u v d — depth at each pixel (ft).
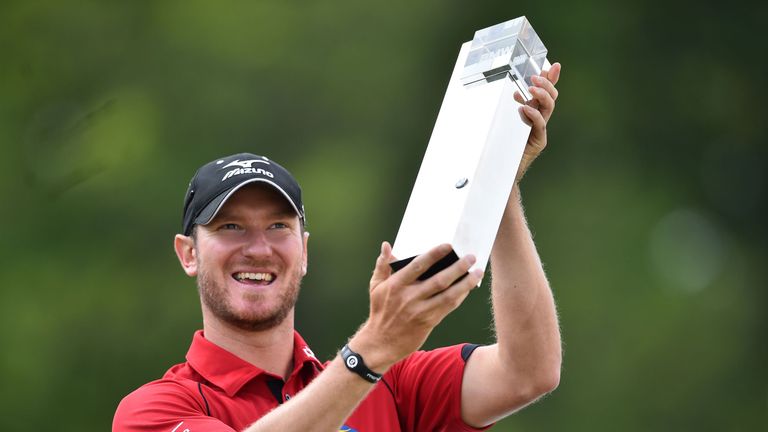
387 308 37.32
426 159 39.70
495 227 38.17
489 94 39.81
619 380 184.03
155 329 180.86
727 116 205.98
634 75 204.85
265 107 199.41
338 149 196.95
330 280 184.55
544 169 196.75
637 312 188.44
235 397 46.32
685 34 205.77
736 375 189.88
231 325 47.57
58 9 201.57
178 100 198.18
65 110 196.24
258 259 47.34
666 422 183.93
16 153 191.01
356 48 202.59
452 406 48.62
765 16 207.21
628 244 192.85
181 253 49.88
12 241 185.88
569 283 189.57
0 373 176.65
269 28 203.31
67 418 176.35
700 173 203.92
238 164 48.19
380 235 190.39
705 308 194.08
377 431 47.42
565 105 200.95
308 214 188.85
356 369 37.83
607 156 199.93
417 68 201.36
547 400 181.47
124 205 188.65
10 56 197.26
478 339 173.27
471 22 202.80
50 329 180.45
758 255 205.16
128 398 46.32
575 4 204.95
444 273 36.68
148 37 201.67
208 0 203.82
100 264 185.16
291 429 38.06
